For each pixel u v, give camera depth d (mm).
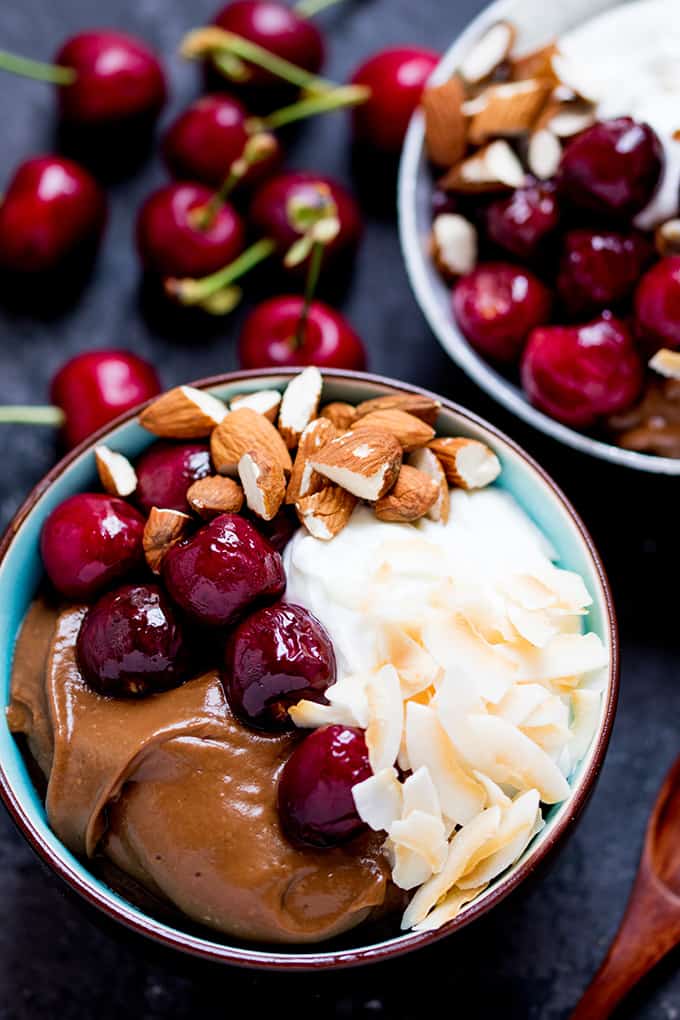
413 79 625
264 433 520
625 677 602
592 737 504
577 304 575
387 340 632
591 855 587
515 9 591
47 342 631
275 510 515
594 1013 558
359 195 645
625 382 567
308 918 494
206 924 499
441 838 490
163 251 623
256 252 625
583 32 589
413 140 592
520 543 524
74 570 515
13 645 523
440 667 501
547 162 580
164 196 623
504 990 577
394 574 509
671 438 571
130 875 506
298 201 589
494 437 528
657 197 571
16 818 500
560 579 516
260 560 506
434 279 593
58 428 611
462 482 526
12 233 619
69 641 515
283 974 486
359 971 490
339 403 539
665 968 572
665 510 614
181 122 631
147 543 514
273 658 497
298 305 612
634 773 594
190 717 502
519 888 496
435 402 527
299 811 490
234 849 494
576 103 579
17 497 616
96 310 634
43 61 652
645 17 586
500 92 580
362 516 522
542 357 569
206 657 513
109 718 504
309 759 491
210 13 655
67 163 624
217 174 633
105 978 579
